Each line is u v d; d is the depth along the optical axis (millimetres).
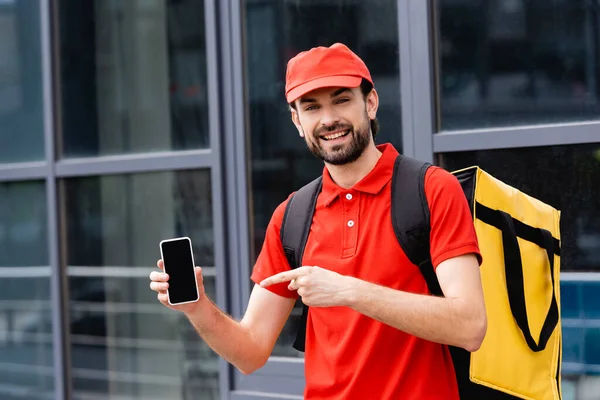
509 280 2621
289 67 2393
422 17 3932
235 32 4535
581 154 3613
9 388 5508
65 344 5238
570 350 3658
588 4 3623
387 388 2234
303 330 2547
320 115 2307
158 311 4918
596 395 3607
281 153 4426
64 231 5223
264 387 4441
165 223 4840
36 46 5289
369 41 4141
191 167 4688
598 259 3582
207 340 2439
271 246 2510
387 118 4086
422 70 3938
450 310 2096
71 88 5160
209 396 4746
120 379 5059
